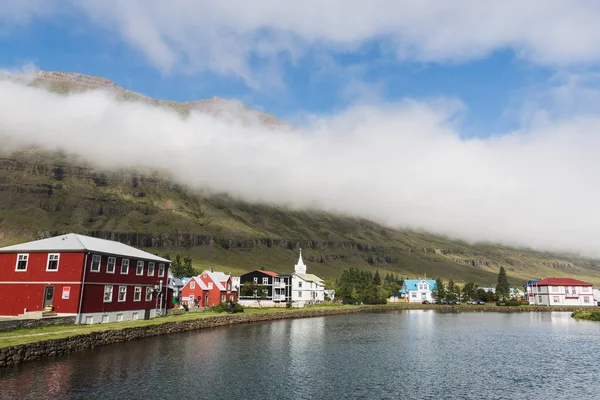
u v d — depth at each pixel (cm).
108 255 6531
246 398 3266
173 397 3186
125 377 3662
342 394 3478
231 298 13875
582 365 4834
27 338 4284
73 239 6481
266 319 10106
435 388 3722
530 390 3691
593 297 18962
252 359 4816
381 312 14812
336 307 15162
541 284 19550
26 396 2984
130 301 7100
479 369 4559
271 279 15450
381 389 3662
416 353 5562
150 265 7800
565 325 9900
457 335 7700
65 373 3656
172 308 8906
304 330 8094
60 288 5962
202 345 5641
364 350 5750
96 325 5819
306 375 4106
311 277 18375
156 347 5259
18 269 6125
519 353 5653
